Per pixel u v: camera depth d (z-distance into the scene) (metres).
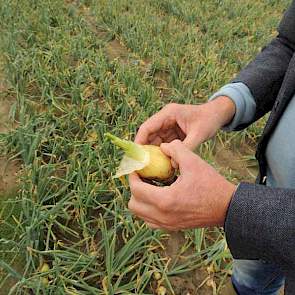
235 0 5.33
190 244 1.92
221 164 2.64
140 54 3.55
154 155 0.96
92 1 4.43
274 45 1.25
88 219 1.94
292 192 0.77
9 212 1.93
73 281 1.59
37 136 2.09
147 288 1.75
